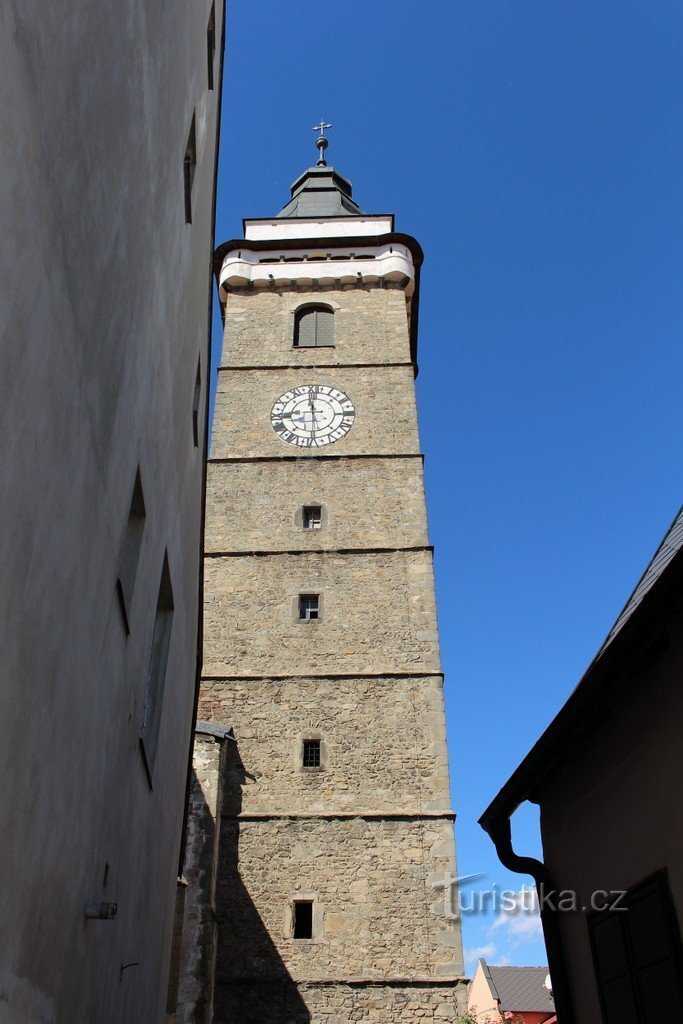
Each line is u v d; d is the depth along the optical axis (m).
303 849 19.42
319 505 25.48
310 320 31.22
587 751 8.23
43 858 4.34
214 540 24.80
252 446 26.91
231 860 19.30
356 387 28.48
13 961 3.97
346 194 40.25
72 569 4.52
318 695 21.72
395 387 28.48
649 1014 6.75
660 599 6.11
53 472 4.05
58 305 3.98
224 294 32.22
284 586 23.80
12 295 3.33
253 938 18.36
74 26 4.01
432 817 19.75
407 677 21.92
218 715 21.50
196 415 11.27
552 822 9.21
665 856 6.54
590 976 8.09
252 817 19.83
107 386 5.14
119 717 6.30
